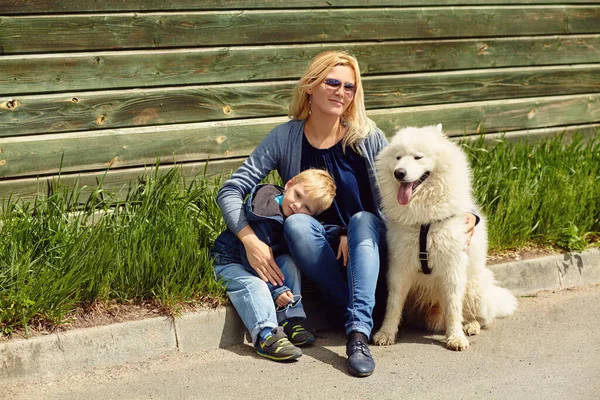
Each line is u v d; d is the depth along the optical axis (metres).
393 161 4.00
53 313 3.71
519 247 5.15
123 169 4.77
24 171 4.48
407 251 4.04
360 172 4.28
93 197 4.46
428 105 5.82
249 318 3.91
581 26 6.39
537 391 3.49
